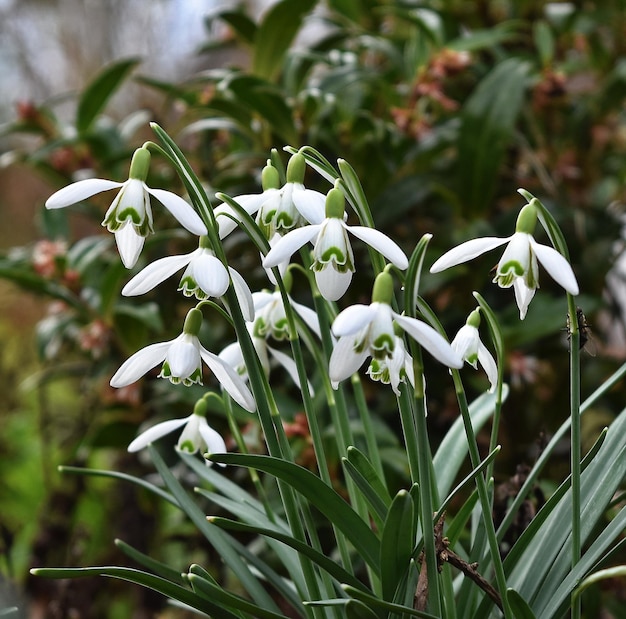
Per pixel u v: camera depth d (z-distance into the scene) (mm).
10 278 862
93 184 475
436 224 917
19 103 979
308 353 824
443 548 512
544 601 528
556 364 919
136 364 501
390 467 728
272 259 469
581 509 539
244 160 908
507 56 967
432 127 904
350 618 508
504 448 877
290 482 496
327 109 839
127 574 511
